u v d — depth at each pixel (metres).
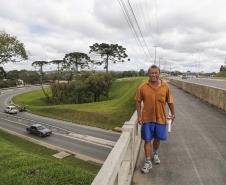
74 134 27.98
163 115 2.68
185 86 22.25
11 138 26.20
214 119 6.84
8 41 29.73
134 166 3.01
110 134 28.48
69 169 9.34
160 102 2.63
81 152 21.42
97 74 62.81
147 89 2.65
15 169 9.84
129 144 2.61
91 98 63.97
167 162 3.23
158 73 2.61
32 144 23.89
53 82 63.16
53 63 108.50
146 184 2.55
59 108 45.16
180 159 3.35
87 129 31.20
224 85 30.73
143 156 3.46
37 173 9.01
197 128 5.58
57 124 34.50
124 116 35.50
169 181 2.61
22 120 37.00
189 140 4.44
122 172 2.26
